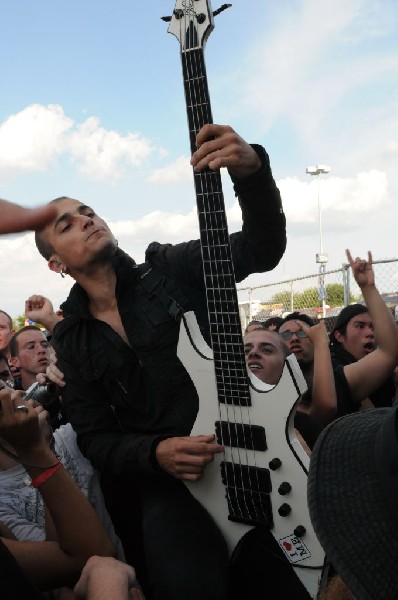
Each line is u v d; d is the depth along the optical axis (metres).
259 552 2.15
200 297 2.36
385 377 3.24
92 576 1.60
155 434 2.29
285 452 2.02
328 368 2.94
